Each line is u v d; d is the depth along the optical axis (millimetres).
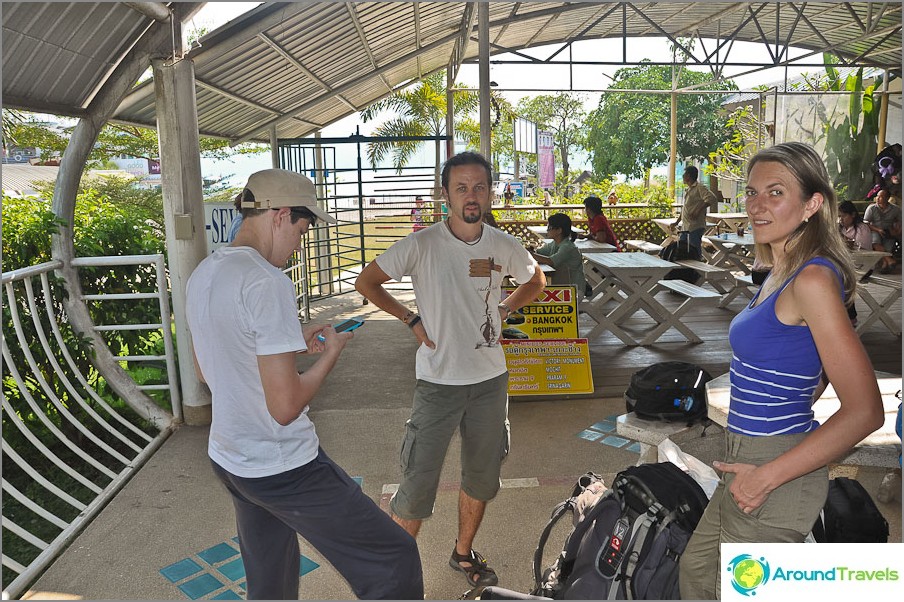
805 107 17219
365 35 7770
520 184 21656
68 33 3711
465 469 2916
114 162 21344
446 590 2928
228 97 7176
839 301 1579
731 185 19672
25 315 4496
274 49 6363
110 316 5039
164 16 4203
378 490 3848
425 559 3162
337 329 2178
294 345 1942
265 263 2020
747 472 1686
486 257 2756
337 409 5227
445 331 2730
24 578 3033
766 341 1690
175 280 4645
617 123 32344
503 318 3043
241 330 1962
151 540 3354
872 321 7066
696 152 31156
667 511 2123
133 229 5348
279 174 2100
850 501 2277
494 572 2975
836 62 17062
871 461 2639
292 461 2070
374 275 2754
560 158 37531
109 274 5047
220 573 3066
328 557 2227
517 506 3633
